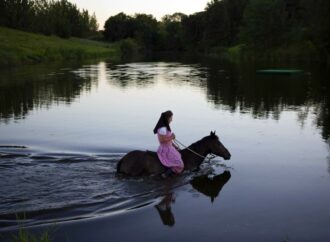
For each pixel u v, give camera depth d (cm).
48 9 12350
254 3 8900
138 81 3462
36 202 855
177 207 855
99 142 1375
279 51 7756
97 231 748
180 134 1497
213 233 741
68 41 11000
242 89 2830
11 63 5550
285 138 1427
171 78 3716
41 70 4812
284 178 1030
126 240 716
